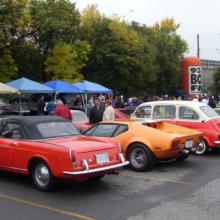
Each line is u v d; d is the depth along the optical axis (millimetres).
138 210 7074
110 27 39938
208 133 12750
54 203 7594
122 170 10727
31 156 8477
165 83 50156
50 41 35406
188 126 13078
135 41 41062
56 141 8500
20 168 8766
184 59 29562
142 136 10539
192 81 29219
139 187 8820
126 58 39375
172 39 52281
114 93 40844
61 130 9234
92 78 39719
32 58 36094
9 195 8188
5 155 9023
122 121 11250
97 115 14500
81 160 7918
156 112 13750
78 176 7840
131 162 10664
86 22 41000
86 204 7504
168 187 8797
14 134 9047
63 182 9180
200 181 9367
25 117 9219
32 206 7410
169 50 50281
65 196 8086
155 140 10359
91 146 8211
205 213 6855
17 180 9500
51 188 8258
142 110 14086
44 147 8266
